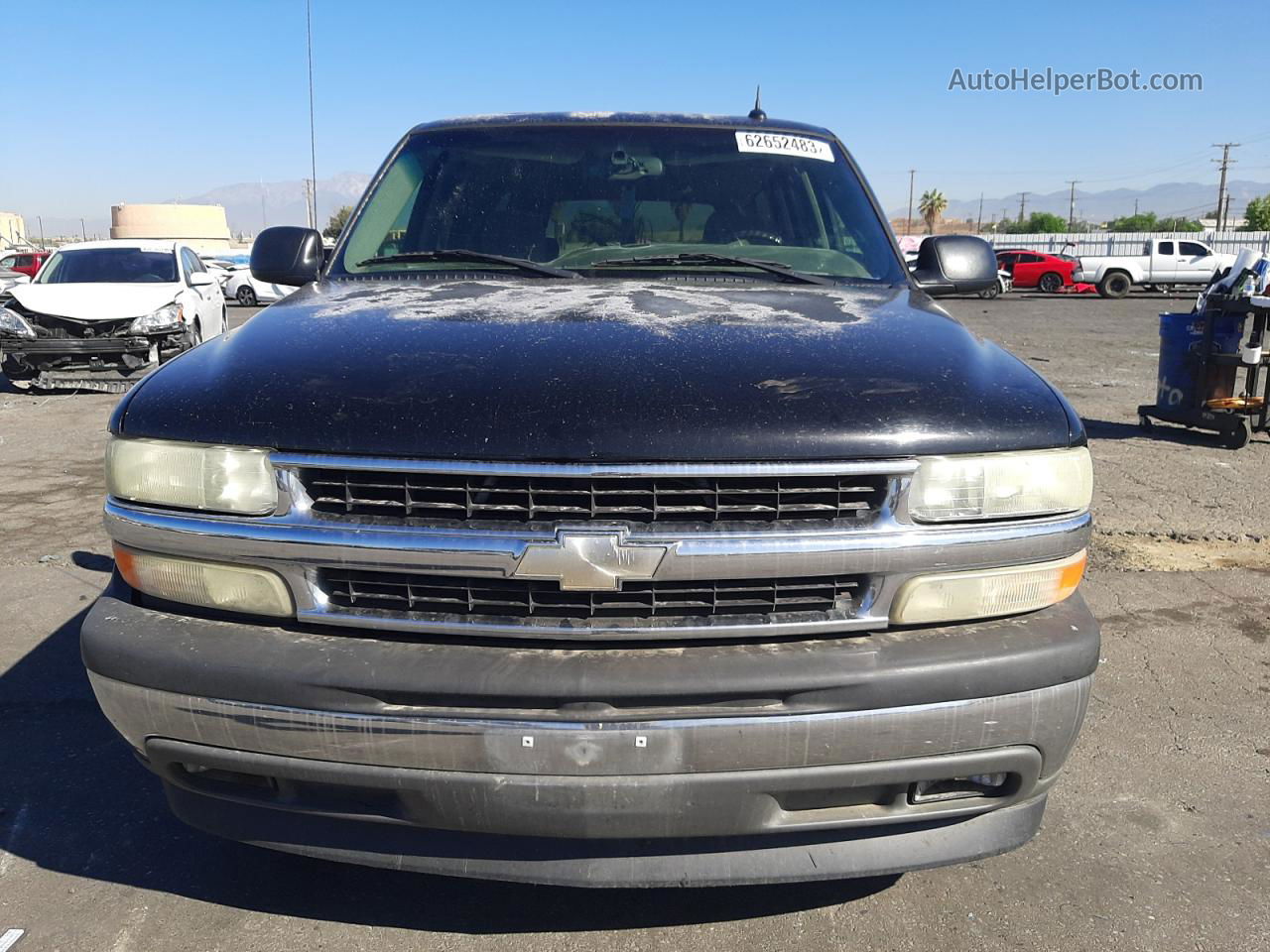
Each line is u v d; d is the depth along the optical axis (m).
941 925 2.42
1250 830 2.85
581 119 3.54
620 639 1.95
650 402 1.97
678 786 1.92
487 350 2.17
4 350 10.68
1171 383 8.77
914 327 2.44
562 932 2.37
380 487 1.98
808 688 1.92
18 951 2.30
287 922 2.41
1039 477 2.05
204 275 12.63
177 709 2.03
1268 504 6.50
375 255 3.17
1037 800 2.22
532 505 1.94
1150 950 2.35
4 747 3.26
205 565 2.07
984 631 2.04
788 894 2.53
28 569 4.99
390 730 1.93
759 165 3.39
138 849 2.71
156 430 2.10
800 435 1.95
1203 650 4.14
